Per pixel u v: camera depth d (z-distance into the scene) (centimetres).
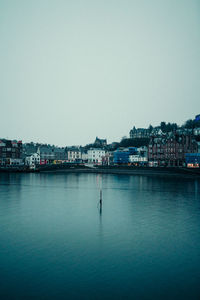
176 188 7444
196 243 2836
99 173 14650
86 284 1975
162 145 16125
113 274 2131
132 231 3266
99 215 4125
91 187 7788
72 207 4756
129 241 2897
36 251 2598
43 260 2388
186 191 6812
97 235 3106
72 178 11194
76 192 6738
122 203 5144
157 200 5478
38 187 7800
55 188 7562
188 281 2031
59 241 2892
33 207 4747
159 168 12494
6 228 3394
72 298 1795
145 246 2745
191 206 4809
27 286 1941
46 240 2925
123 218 3925
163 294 1853
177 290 1905
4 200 5484
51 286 1942
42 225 3541
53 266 2267
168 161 15712
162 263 2338
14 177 11606
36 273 2138
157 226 3488
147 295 1839
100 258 2436
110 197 5900
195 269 2227
